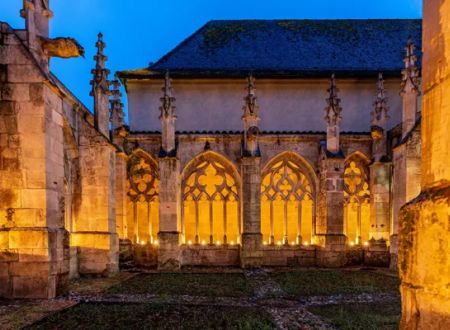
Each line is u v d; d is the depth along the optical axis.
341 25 30.23
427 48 2.26
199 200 21.19
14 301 10.39
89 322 8.23
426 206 2.05
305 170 21.42
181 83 25.91
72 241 15.77
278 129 25.70
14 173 10.98
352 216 22.78
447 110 2.01
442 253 1.93
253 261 19.19
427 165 2.22
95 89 17.02
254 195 19.48
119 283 14.02
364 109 25.83
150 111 25.89
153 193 21.44
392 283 14.04
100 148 16.16
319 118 25.81
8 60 11.14
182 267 19.78
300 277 15.68
